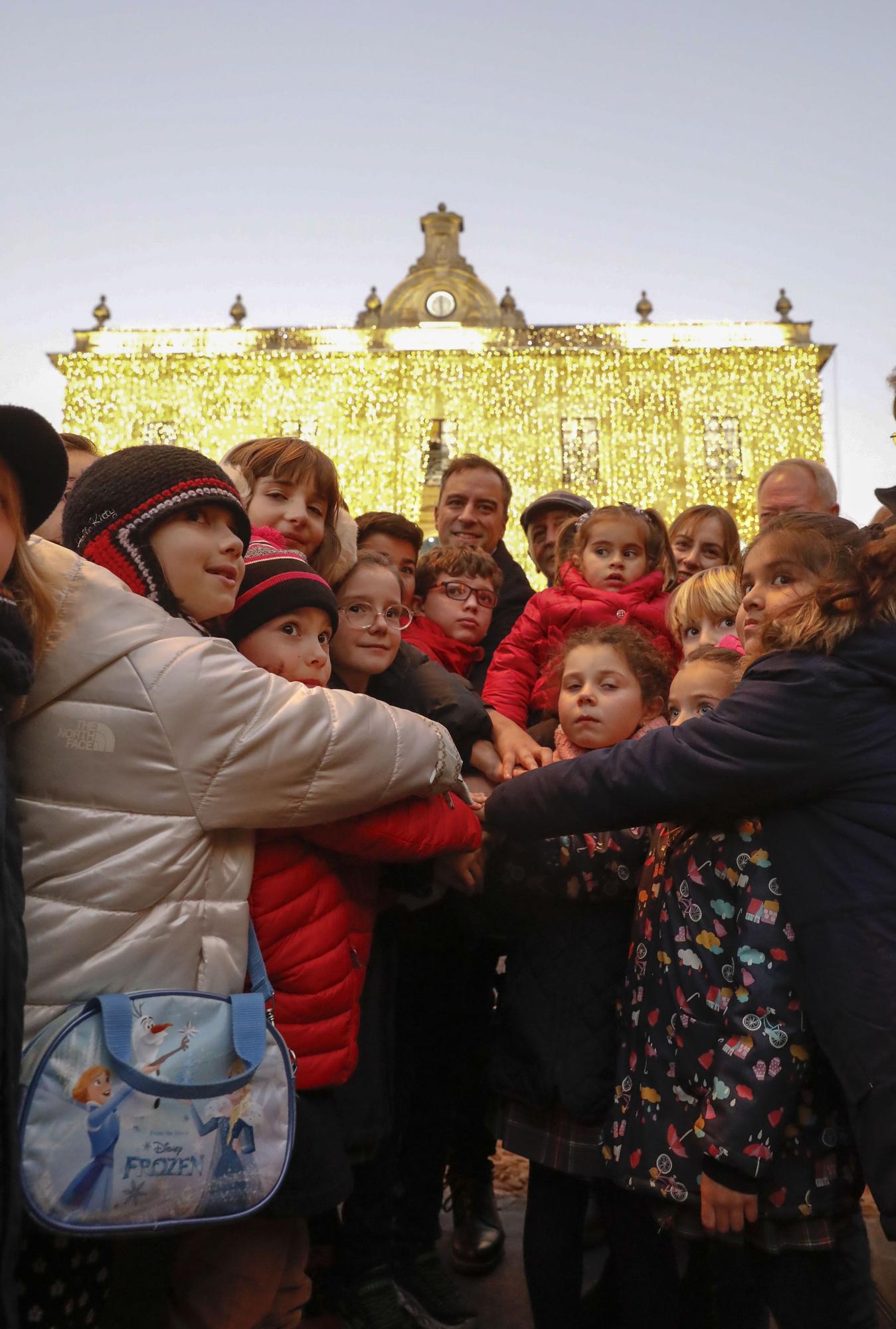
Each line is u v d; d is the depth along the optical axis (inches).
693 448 1072.2
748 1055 68.8
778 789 72.1
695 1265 83.7
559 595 129.4
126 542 68.2
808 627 74.1
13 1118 51.1
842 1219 71.5
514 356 1086.4
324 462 94.7
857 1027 66.6
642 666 93.8
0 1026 51.1
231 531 71.7
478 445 1074.1
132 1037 57.8
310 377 1087.6
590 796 77.5
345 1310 87.9
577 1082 80.7
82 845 60.9
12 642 55.4
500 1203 121.4
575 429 1082.1
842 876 69.7
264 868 69.6
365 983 84.3
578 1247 82.2
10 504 58.3
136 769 62.3
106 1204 55.2
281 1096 62.1
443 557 129.3
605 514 131.5
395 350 1087.0
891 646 72.4
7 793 55.1
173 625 65.5
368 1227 89.4
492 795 84.9
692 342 1088.2
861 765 71.2
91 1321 63.6
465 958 102.2
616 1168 75.4
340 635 92.9
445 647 126.0
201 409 1081.4
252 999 62.8
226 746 63.5
